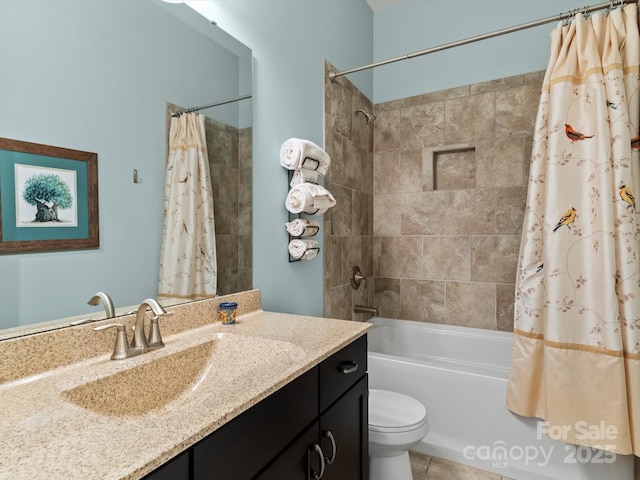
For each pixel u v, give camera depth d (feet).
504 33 5.86
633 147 5.06
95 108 3.25
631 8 5.20
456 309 8.26
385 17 9.13
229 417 2.21
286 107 5.81
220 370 3.48
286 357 3.29
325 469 3.39
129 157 3.55
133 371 2.92
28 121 2.78
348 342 3.81
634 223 4.83
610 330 4.76
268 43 5.42
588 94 5.25
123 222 3.51
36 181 2.84
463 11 8.21
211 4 4.46
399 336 8.50
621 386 4.67
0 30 2.61
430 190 8.50
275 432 2.70
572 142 5.31
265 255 5.37
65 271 3.04
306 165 5.52
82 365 2.96
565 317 5.09
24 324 2.77
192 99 4.24
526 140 7.52
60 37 2.98
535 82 7.46
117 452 1.76
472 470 5.65
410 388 6.21
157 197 3.85
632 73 5.12
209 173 4.48
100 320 3.25
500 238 7.78
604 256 4.87
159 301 3.86
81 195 3.15
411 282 8.74
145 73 3.70
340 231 7.43
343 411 3.76
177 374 3.29
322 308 6.77
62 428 1.99
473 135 8.04
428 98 8.53
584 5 7.08
